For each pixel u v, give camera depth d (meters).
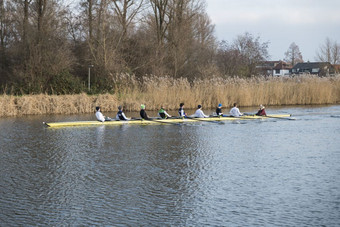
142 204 10.94
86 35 47.91
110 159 16.14
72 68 47.03
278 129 24.44
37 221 9.84
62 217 10.08
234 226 9.49
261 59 66.62
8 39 48.94
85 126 25.73
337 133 22.73
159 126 25.91
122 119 27.14
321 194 11.63
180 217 10.05
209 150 17.83
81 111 35.34
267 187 12.32
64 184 12.75
